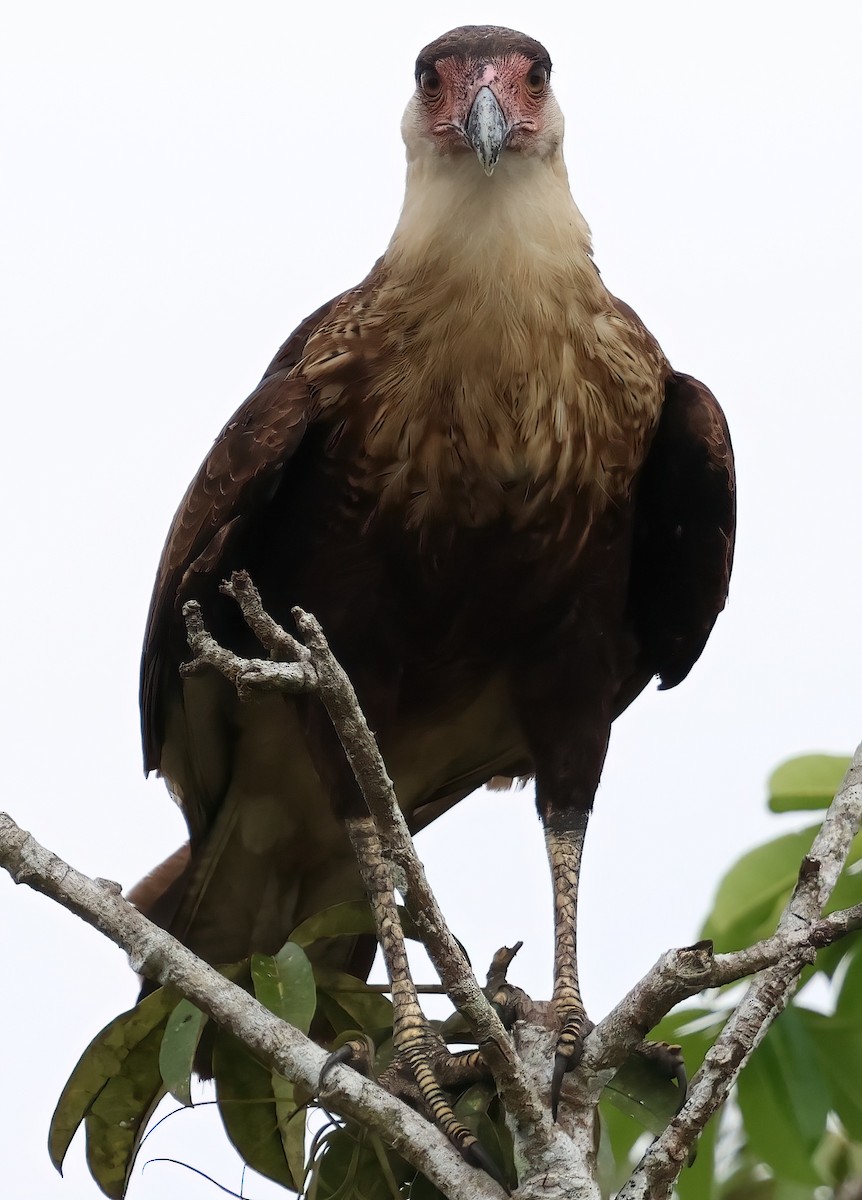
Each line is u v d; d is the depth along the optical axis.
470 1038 7.71
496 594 9.28
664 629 10.38
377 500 9.07
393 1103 6.56
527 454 8.99
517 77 9.18
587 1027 7.41
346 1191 7.23
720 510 9.80
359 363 9.08
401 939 8.23
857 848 8.95
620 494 9.36
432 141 9.19
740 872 9.20
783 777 9.44
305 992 7.23
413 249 9.12
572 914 9.04
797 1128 8.07
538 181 9.14
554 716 9.54
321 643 6.07
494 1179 6.49
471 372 8.95
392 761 10.46
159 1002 7.46
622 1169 9.16
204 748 10.21
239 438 9.09
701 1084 6.32
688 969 6.50
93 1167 7.61
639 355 9.39
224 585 6.25
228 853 10.40
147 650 9.76
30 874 6.76
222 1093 7.67
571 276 9.14
